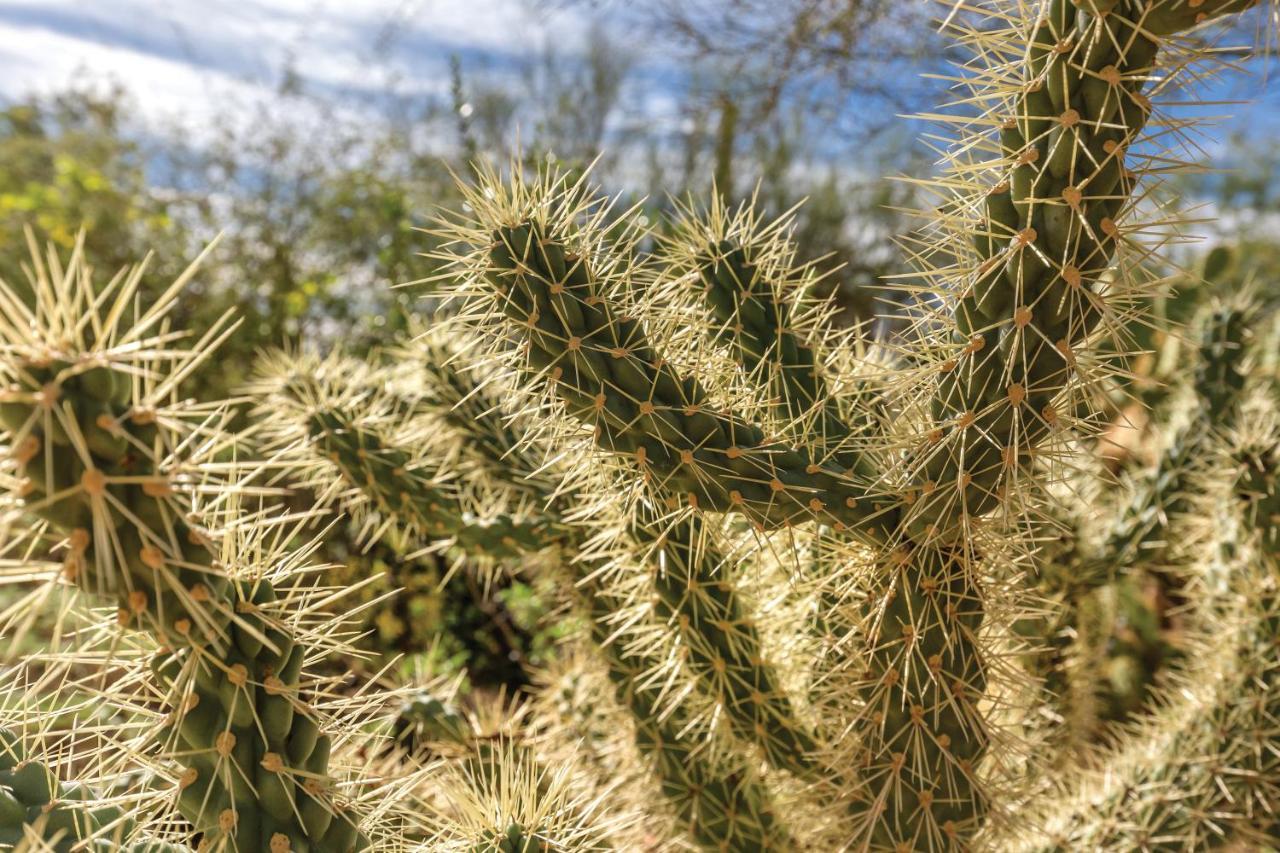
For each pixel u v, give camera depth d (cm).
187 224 137
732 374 34
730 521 39
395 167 151
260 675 22
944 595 31
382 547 93
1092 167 24
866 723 33
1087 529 62
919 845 33
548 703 57
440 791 39
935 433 28
